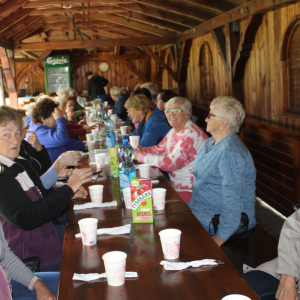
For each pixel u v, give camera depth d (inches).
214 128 84.1
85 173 71.1
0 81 413.7
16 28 291.4
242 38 182.5
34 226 64.0
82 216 69.6
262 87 175.2
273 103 164.4
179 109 107.9
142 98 154.4
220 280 44.9
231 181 75.9
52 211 65.5
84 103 348.8
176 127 110.6
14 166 67.7
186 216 67.2
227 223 75.2
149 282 45.3
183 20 259.0
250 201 84.5
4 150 66.6
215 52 245.9
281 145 146.8
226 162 77.4
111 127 178.4
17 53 469.7
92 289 44.4
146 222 64.6
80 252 54.5
